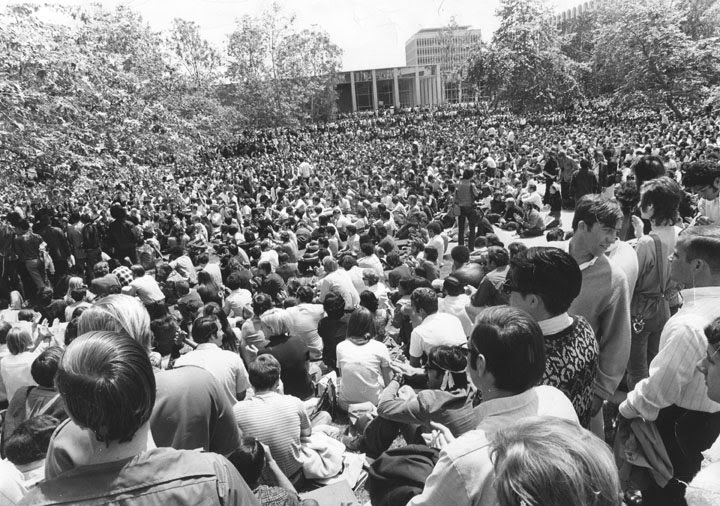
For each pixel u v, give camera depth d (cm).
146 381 146
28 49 1055
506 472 120
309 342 684
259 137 5741
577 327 250
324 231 1352
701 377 244
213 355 398
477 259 829
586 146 3145
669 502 272
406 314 665
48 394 360
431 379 403
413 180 2338
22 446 303
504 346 189
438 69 8706
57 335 691
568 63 3931
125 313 237
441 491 167
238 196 2852
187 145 1869
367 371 502
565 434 123
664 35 3356
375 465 303
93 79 1301
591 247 291
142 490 136
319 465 412
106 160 1278
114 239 1312
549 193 1728
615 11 3916
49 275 1285
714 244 249
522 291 246
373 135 6219
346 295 766
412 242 1234
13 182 1131
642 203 366
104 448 144
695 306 253
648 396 256
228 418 250
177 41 4359
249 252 1268
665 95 3456
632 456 277
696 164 434
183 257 1178
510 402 191
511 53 3697
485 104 6994
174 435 225
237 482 149
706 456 178
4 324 604
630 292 325
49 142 1090
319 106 7231
